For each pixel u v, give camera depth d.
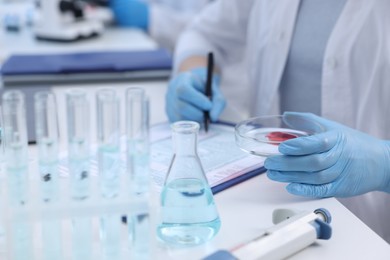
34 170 0.58
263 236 0.58
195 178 0.61
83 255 0.55
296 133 0.83
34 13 2.19
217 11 1.45
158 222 0.59
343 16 1.06
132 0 2.34
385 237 1.05
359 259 0.58
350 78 1.06
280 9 1.20
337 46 1.06
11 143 0.55
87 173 0.54
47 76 1.42
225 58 1.51
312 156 0.73
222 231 0.64
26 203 0.53
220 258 0.52
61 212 0.52
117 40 1.96
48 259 0.55
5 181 0.56
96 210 0.52
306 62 1.14
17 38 1.96
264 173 0.81
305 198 0.74
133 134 0.54
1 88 1.32
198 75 1.16
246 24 1.44
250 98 1.38
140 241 0.54
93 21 2.07
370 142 0.81
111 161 0.54
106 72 1.47
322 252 0.60
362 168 0.77
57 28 1.88
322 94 1.09
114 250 0.55
